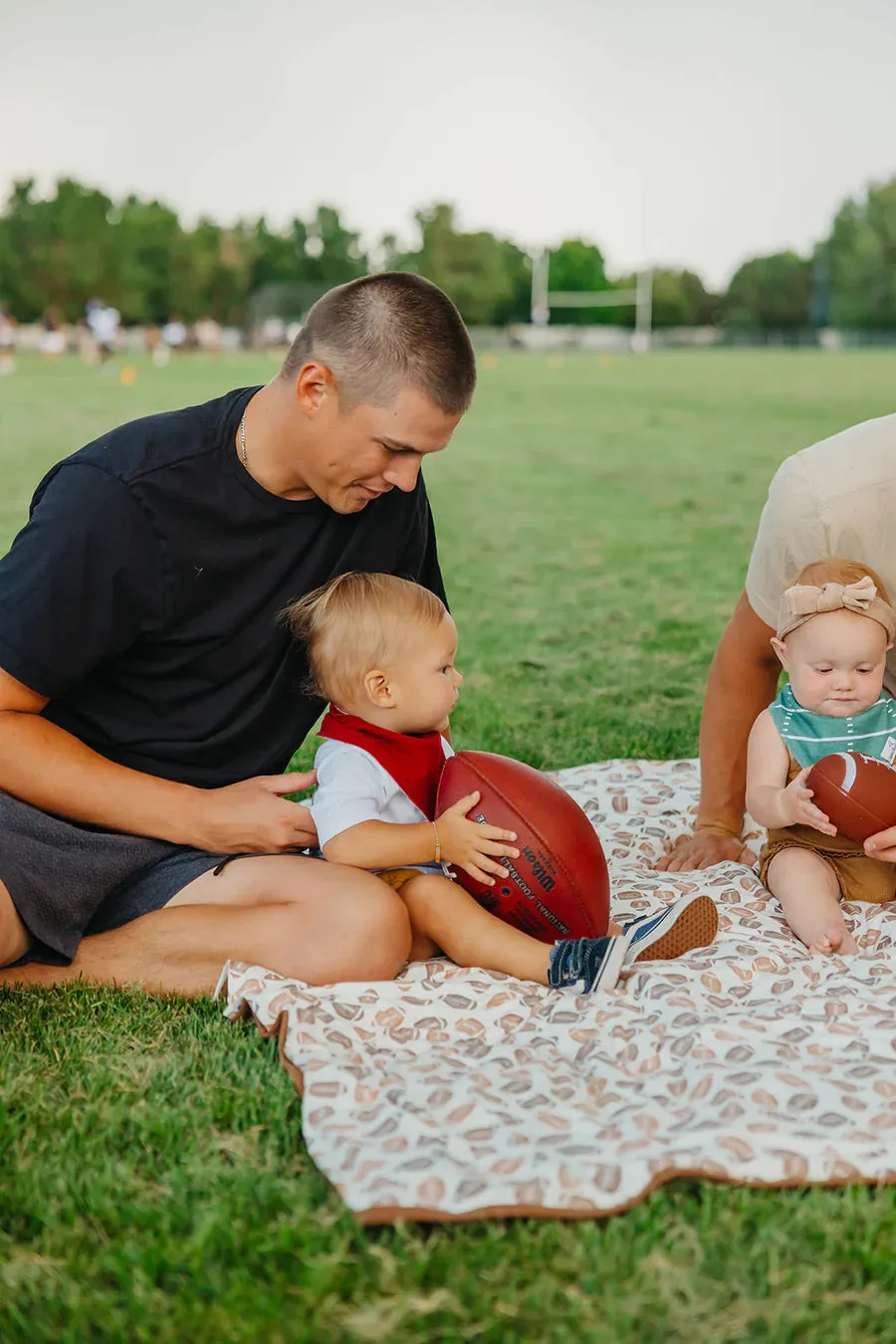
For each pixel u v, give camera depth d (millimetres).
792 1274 1693
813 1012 2375
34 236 68750
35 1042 2332
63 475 2541
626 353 61781
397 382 2404
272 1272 1704
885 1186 1878
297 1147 2027
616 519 10625
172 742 2717
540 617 6801
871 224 70062
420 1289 1684
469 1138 1968
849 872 2953
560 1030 2342
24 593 2451
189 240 71250
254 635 2717
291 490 2641
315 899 2508
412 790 2717
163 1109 2111
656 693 5223
